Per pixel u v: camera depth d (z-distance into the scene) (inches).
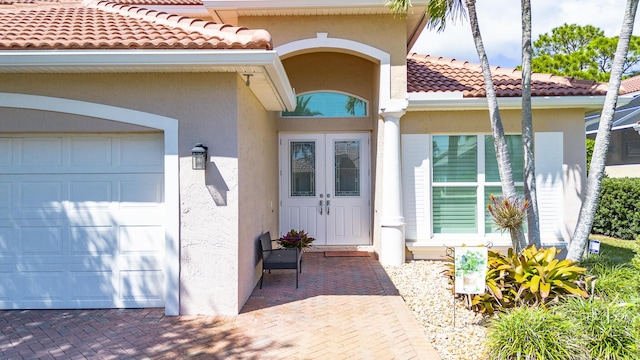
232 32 259.3
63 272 266.5
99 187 268.1
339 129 482.3
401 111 399.5
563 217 411.2
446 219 427.5
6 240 265.9
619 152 776.3
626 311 207.2
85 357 199.9
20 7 350.6
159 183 268.7
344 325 241.0
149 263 268.1
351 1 381.7
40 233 266.2
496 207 301.6
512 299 251.9
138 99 256.7
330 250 475.8
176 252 256.1
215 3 384.8
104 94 256.2
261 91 312.7
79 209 267.1
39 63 233.9
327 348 209.5
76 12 337.1
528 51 311.1
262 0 383.9
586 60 1181.7
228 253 258.1
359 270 382.9
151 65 237.9
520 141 420.8
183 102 257.6
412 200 421.7
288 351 206.1
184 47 234.4
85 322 244.2
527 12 309.9
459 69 483.2
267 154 405.7
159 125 256.4
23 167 265.4
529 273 256.4
